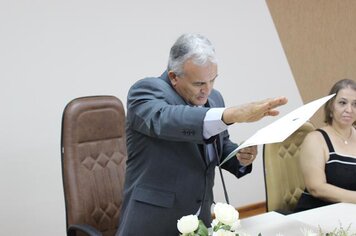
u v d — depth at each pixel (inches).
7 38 104.0
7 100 105.5
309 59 154.4
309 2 150.7
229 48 136.9
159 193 49.9
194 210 51.4
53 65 110.1
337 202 72.4
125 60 119.8
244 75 140.9
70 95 113.0
